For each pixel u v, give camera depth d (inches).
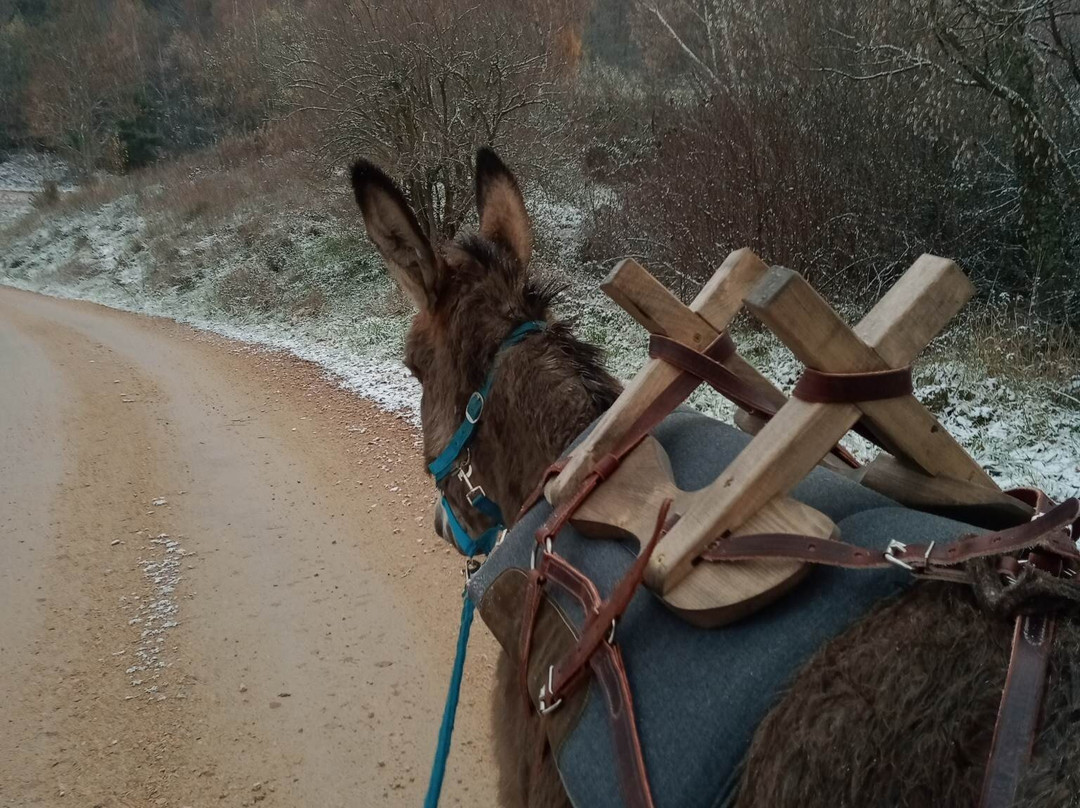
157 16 2101.4
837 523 59.7
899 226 349.4
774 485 57.4
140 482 292.5
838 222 358.3
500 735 82.4
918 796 45.2
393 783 140.6
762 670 52.9
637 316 75.5
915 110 317.7
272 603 201.3
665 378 73.4
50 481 297.1
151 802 138.0
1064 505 47.8
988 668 47.1
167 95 1754.4
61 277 1050.1
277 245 761.0
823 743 47.7
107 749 151.3
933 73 299.6
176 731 155.6
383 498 261.9
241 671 173.9
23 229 1353.3
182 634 189.3
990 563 49.9
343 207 653.3
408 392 384.5
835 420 56.6
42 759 149.3
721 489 59.0
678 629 59.6
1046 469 202.8
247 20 1400.1
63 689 170.4
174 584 213.9
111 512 265.0
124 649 184.2
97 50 1818.4
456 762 144.7
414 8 522.0
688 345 76.0
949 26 284.8
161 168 1437.0
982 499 60.1
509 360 87.0
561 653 67.0
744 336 341.4
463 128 522.9
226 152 1279.5
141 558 230.4
